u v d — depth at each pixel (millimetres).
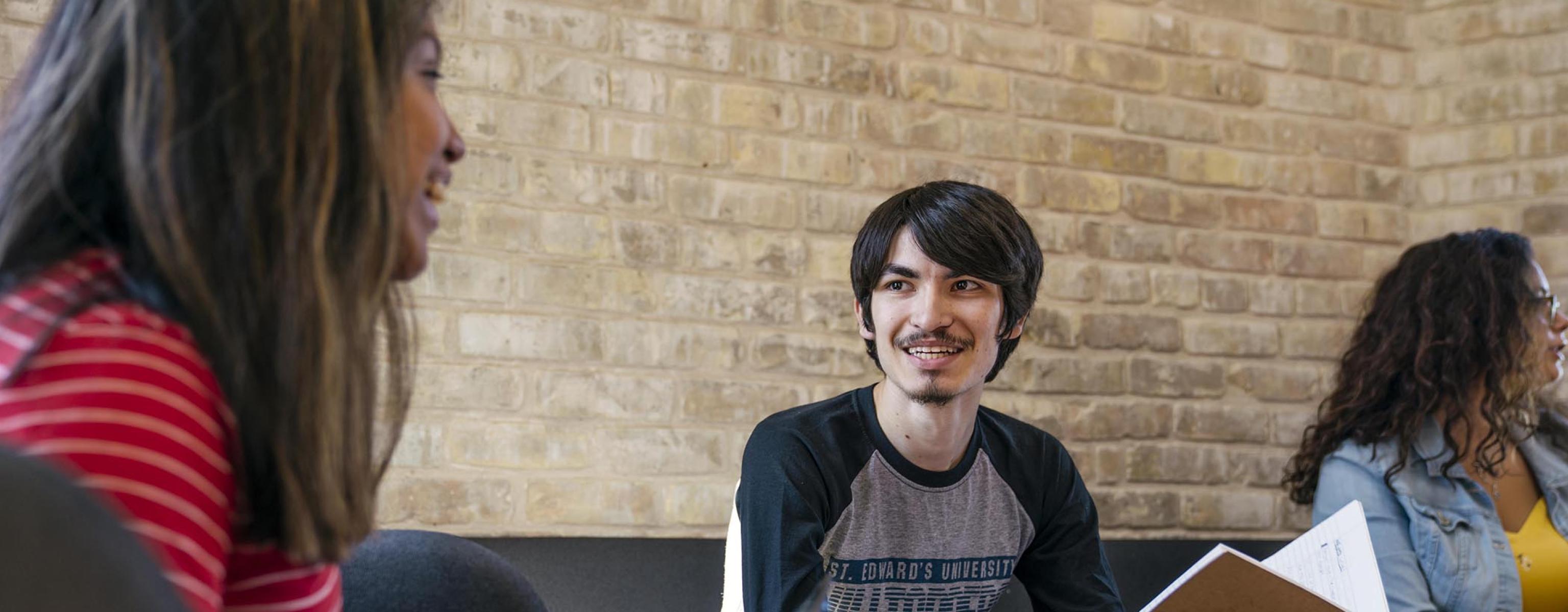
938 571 1816
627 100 2914
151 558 343
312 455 599
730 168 2998
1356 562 1761
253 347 583
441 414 2699
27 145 596
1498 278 2367
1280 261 3572
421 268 736
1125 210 3404
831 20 3131
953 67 3250
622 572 2717
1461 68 3699
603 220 2867
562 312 2816
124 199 587
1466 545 2270
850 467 1751
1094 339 3326
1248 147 3568
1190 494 3398
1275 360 3541
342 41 625
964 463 1805
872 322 1775
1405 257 2518
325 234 611
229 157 585
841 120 3115
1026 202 3295
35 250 566
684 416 2896
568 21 2877
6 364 523
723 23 3021
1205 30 3555
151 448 515
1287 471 2668
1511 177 3605
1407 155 3748
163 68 581
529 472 2754
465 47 2783
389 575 849
